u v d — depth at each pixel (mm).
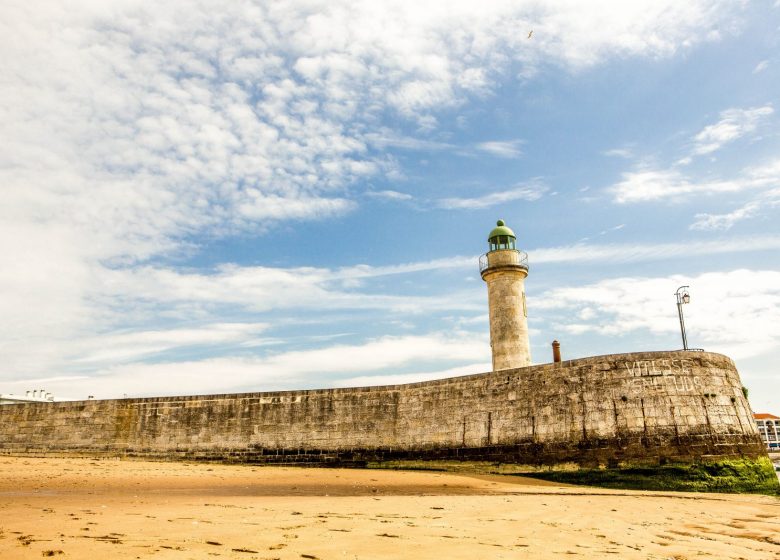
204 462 34969
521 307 39969
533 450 27609
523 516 13148
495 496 18344
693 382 25500
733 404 25859
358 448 32469
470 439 29656
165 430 36438
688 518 14375
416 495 18188
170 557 7383
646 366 26141
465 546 8930
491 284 40688
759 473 25109
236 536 9078
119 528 9586
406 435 31656
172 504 13680
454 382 31172
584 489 23203
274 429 34344
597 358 27156
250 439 34625
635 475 24922
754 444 25766
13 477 22141
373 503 14883
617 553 9094
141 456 36375
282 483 22156
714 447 24547
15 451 39125
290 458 33562
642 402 25656
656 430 25094
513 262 40031
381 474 27078
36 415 39531
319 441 33281
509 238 41406
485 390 29984
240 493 17672
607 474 25438
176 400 36906
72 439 38188
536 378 28594
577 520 12883
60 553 7410
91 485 19781
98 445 37500
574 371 27547
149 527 9781
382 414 32594
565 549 9180
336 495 17531
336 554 7930
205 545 8273
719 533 12109
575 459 26359
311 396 34312
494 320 39938
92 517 10891
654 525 12820
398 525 10930
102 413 38156
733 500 19922
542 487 23406
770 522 14000
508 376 29531
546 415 27703
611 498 18969
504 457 28375
